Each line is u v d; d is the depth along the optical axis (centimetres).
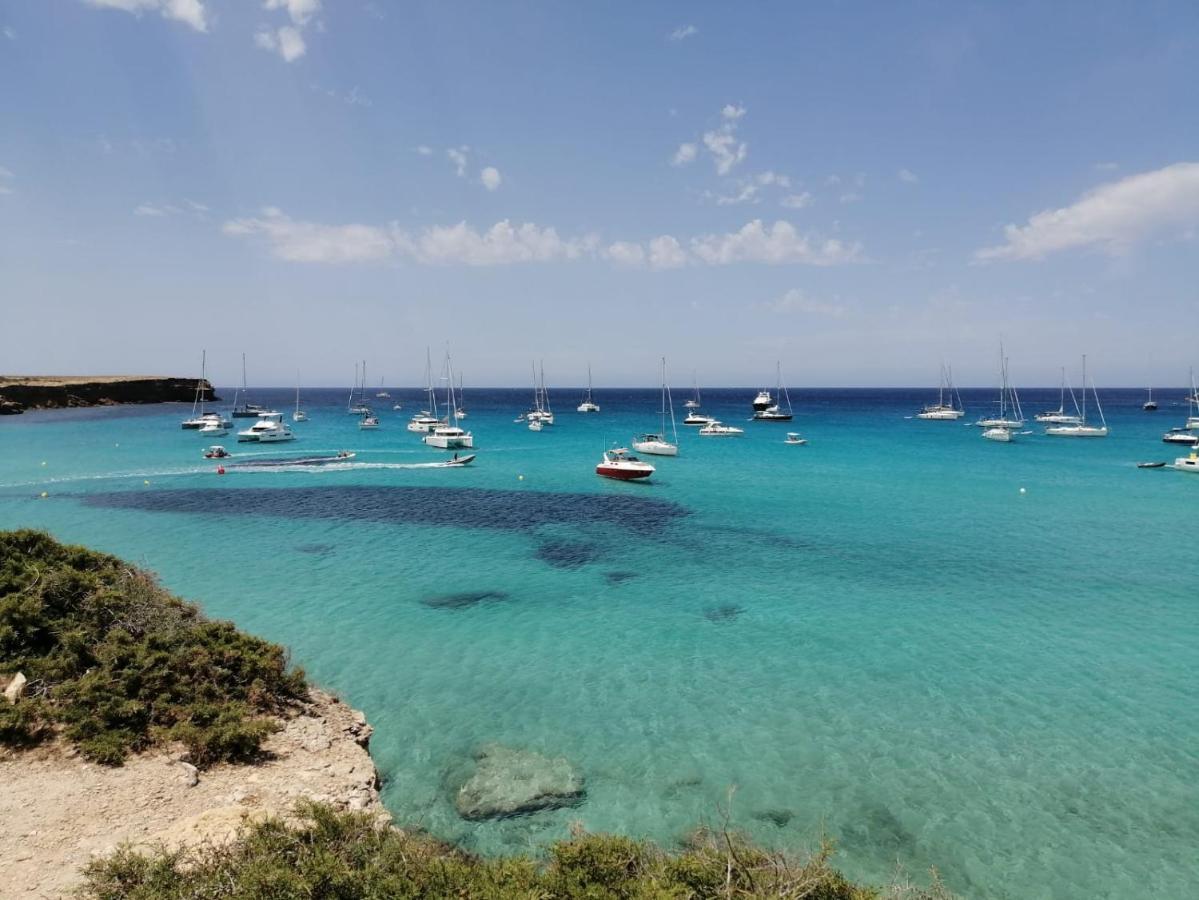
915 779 1442
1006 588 2723
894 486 5316
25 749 1102
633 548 3391
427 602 2542
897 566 3047
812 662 2014
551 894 857
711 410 18362
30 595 1468
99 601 1500
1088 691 1820
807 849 1228
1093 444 8600
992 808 1348
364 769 1249
